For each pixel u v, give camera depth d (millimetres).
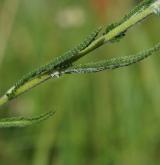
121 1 860
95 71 212
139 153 816
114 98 821
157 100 821
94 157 819
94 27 859
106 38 213
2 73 857
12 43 874
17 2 883
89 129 822
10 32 875
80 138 818
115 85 821
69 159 817
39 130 823
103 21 859
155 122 813
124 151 815
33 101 828
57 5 892
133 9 211
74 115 824
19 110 829
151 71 829
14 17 882
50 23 882
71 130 821
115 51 811
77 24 873
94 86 826
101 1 860
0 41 867
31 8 890
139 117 818
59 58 211
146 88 820
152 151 821
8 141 823
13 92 217
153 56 831
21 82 216
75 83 823
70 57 211
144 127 818
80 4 879
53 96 829
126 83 818
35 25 885
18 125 214
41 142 819
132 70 829
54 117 823
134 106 818
